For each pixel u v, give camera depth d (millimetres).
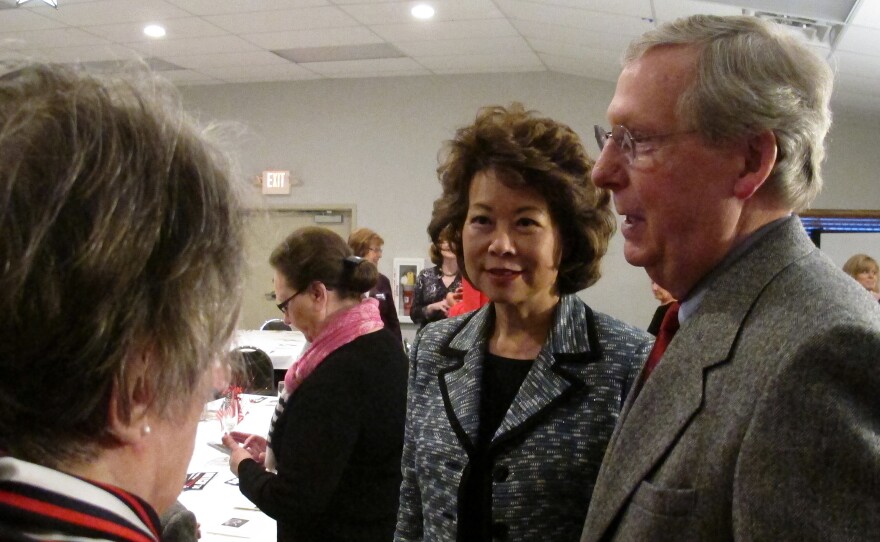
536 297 1167
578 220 1132
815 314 642
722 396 683
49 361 423
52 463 441
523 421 1071
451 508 1106
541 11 4676
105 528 420
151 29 5551
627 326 1169
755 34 767
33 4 4965
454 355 1231
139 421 475
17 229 414
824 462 583
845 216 6062
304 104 7449
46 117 445
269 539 1659
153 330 461
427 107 7180
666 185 779
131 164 455
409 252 7273
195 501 1877
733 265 773
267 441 1871
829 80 804
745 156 753
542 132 1113
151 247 449
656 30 819
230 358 549
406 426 1272
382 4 4867
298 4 4910
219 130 545
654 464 727
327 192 7430
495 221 1122
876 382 591
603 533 764
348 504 1533
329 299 1629
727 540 650
